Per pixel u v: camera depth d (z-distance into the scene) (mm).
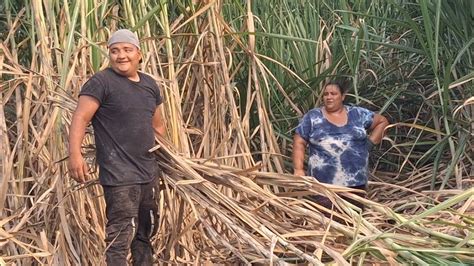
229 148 4754
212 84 4887
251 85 5301
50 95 4137
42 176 4102
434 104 5520
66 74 4145
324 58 5805
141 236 3799
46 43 4285
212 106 4863
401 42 5930
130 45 3582
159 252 4133
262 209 3871
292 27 5668
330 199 3760
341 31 5895
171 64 4633
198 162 3955
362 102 5844
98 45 4395
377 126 4777
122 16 4805
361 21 5352
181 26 4754
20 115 4289
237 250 3623
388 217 3795
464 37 5027
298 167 4727
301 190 3881
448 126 4949
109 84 3547
